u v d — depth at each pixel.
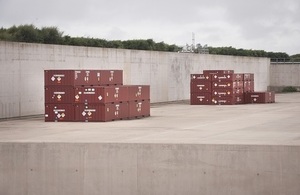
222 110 49.47
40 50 42.88
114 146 25.41
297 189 24.03
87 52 48.62
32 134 29.80
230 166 24.52
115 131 31.27
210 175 24.70
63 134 29.75
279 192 24.19
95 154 25.58
